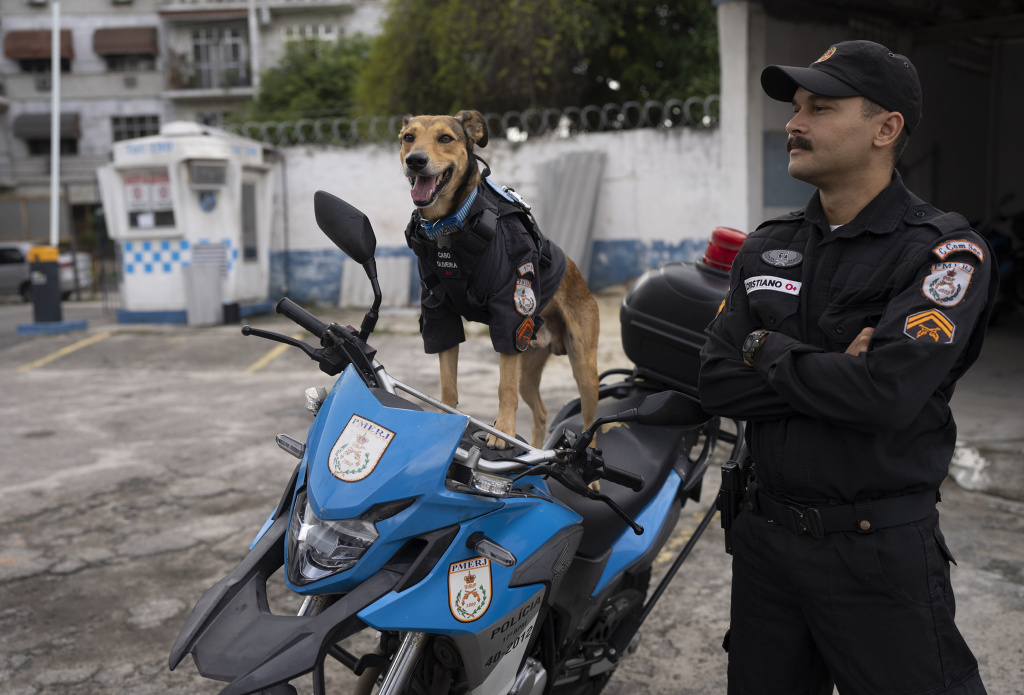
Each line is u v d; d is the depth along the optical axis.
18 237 29.19
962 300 1.55
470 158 2.12
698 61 14.05
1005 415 5.93
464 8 13.32
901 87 1.63
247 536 4.10
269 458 5.44
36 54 28.48
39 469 5.26
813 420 1.68
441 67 13.79
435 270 2.16
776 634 1.84
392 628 1.54
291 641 1.48
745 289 1.85
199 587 3.54
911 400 1.52
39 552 3.92
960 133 11.23
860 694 1.70
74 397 7.56
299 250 13.27
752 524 1.85
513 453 2.06
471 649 1.69
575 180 11.94
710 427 3.00
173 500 4.64
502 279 2.11
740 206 8.12
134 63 29.20
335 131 13.31
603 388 3.15
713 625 3.16
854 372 1.54
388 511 1.57
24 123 28.61
